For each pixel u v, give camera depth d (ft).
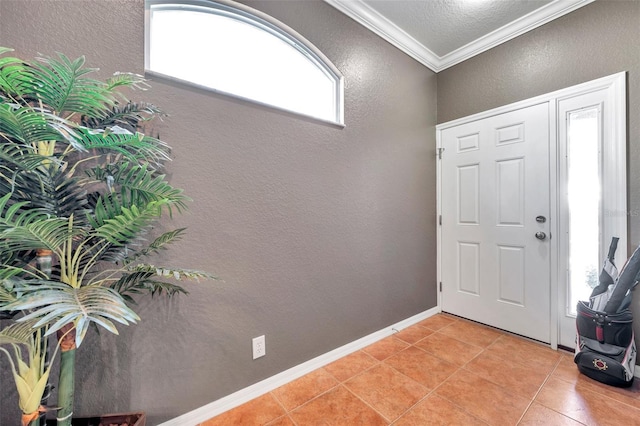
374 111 7.14
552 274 6.67
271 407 4.79
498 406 4.72
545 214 6.77
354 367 5.98
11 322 3.18
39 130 2.11
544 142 6.77
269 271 5.30
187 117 4.38
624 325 5.14
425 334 7.48
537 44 6.88
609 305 5.30
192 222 4.42
